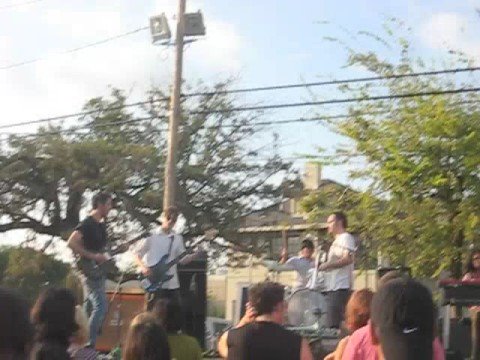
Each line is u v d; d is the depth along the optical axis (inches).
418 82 804.0
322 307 398.6
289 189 1284.4
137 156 1246.9
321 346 365.7
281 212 1278.3
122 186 1235.9
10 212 1262.3
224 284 1667.1
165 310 244.1
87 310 372.5
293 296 401.1
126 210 1238.3
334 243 413.4
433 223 768.9
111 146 1250.6
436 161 767.1
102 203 378.6
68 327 176.7
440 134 765.3
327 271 409.1
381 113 804.0
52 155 1227.9
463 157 759.7
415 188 776.9
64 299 178.1
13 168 1225.4
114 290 472.4
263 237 1294.3
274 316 213.3
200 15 813.2
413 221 773.3
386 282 128.8
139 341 175.8
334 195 827.4
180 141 1284.4
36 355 170.4
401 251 781.9
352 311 211.9
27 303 116.3
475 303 350.9
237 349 208.8
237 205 1300.4
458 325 362.3
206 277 430.3
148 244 406.9
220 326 558.9
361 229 797.9
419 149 768.9
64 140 1249.4
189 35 815.7
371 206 792.3
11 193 1254.3
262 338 208.2
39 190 1246.9
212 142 1316.4
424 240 768.3
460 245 765.9
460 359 348.5
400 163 767.7
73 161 1229.7
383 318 124.2
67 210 1272.1
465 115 771.4
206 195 1309.1
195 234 1294.3
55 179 1244.5
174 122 818.2
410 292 124.3
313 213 827.4
